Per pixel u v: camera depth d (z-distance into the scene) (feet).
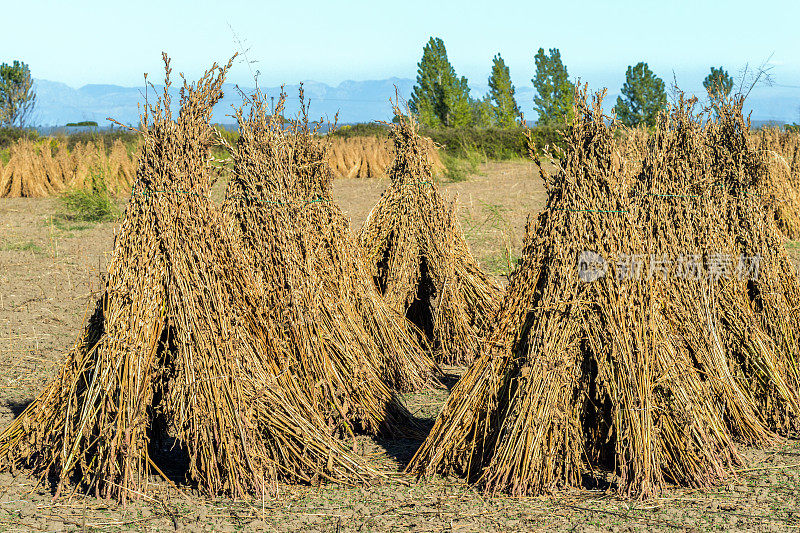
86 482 18.83
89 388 18.42
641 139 24.03
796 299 24.20
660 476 18.52
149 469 19.44
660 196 21.94
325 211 25.77
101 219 69.41
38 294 40.60
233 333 19.12
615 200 19.25
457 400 20.13
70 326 34.81
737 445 21.61
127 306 18.52
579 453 18.99
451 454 19.69
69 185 87.45
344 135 135.33
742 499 17.99
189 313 18.60
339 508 17.88
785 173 54.13
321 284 23.79
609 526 16.63
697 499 18.07
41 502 18.02
